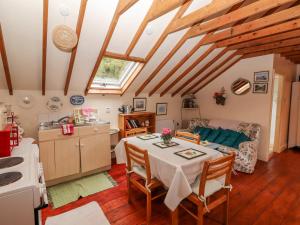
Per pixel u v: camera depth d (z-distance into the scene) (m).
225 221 1.98
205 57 3.69
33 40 2.26
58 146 2.86
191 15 2.26
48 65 2.68
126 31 2.56
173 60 3.52
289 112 4.80
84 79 3.24
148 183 2.02
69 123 3.15
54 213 2.20
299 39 2.92
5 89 2.87
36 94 3.13
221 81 4.70
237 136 3.79
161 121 4.96
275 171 3.41
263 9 1.96
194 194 1.82
